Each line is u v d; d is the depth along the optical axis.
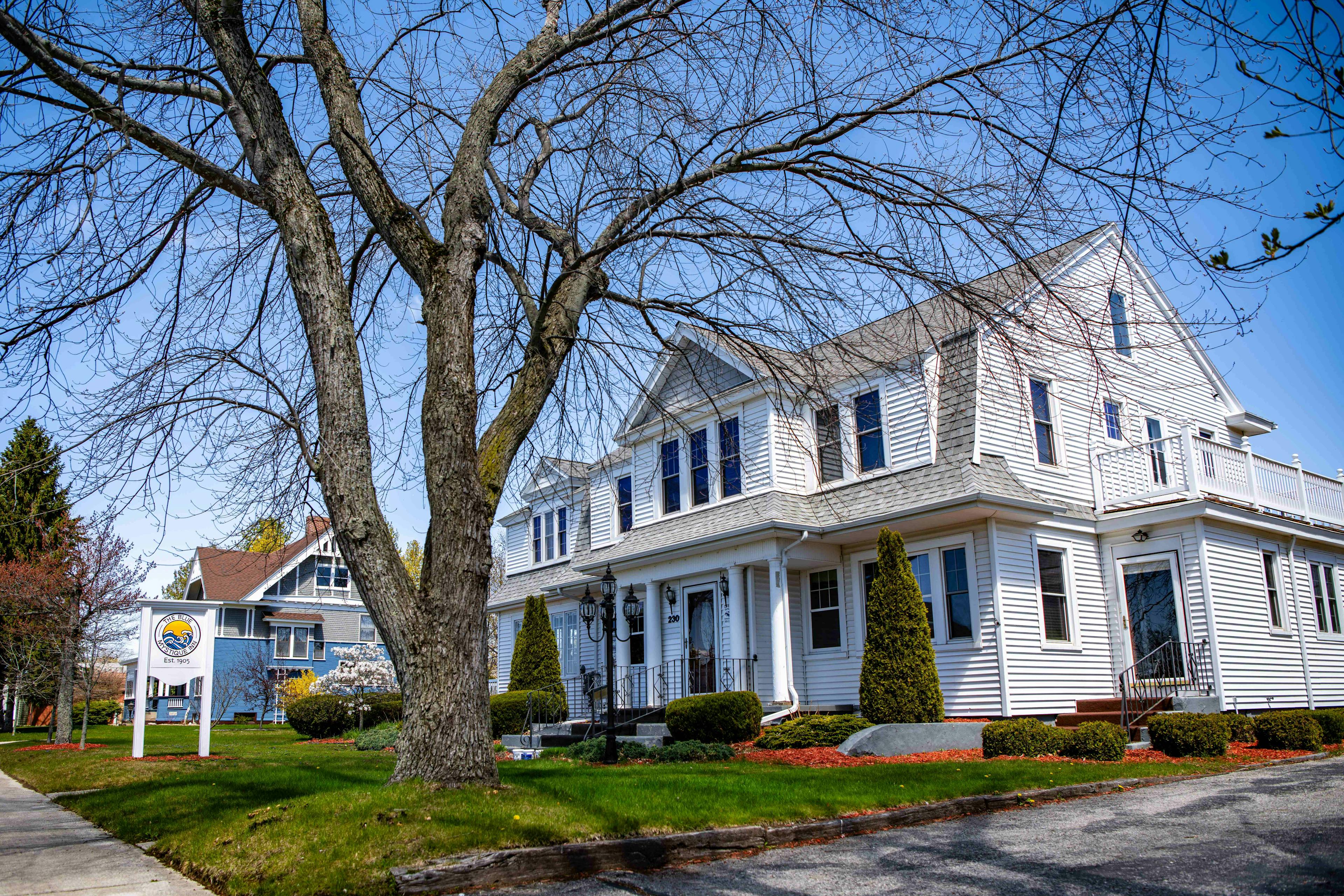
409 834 6.09
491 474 7.86
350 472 7.30
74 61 7.67
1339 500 19.78
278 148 7.81
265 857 6.02
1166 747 12.20
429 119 9.12
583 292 8.84
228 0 7.91
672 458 21.47
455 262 7.91
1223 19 4.35
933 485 15.83
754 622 18.11
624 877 6.05
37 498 8.62
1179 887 5.21
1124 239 6.16
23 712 36.69
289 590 44.75
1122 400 17.83
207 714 15.59
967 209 7.60
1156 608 16.48
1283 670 16.78
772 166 8.39
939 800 8.35
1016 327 12.99
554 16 8.83
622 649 21.44
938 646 16.08
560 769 11.16
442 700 7.19
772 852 6.85
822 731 14.00
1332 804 7.81
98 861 6.95
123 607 19.98
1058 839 6.85
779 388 9.48
